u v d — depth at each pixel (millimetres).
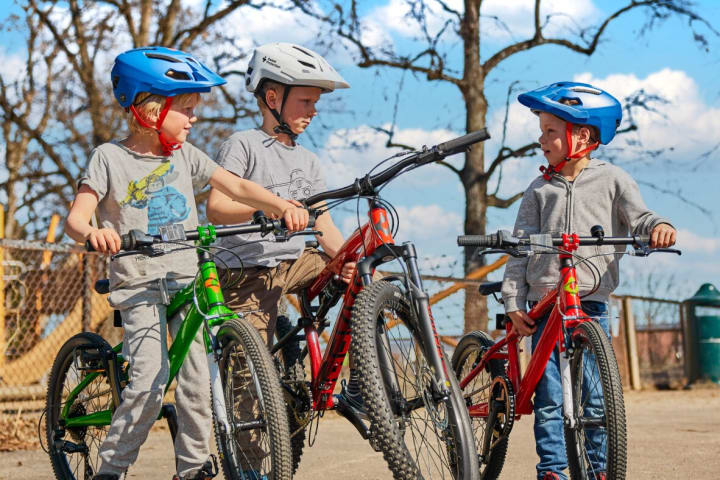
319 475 5133
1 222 9078
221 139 15422
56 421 4180
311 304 4008
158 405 3508
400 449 3000
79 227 3371
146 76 3545
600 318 3988
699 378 13875
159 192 3676
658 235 3801
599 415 3613
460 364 4688
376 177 3418
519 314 4043
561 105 4012
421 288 3225
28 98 16312
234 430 3225
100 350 3877
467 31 15484
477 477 3053
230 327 3299
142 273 3582
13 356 9117
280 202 3602
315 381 3609
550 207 4105
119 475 3516
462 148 3439
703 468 5305
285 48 4168
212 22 15133
